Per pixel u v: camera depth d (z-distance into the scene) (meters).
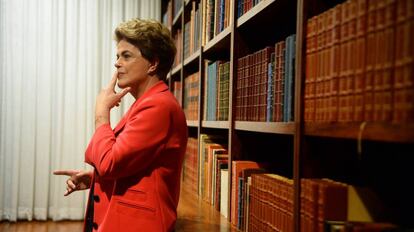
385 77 0.89
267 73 1.61
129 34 1.52
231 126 1.99
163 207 1.47
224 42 2.34
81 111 3.64
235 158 2.00
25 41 3.55
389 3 0.88
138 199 1.45
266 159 2.03
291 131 1.31
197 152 2.79
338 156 1.25
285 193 1.37
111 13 3.77
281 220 1.40
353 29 1.00
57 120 3.62
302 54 1.25
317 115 1.16
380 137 0.88
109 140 1.45
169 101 1.48
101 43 3.74
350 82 1.01
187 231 1.84
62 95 3.62
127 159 1.39
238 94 1.96
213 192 2.37
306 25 1.25
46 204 3.61
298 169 1.24
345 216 1.07
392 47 0.87
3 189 3.54
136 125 1.41
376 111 0.91
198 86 2.82
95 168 1.49
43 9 3.58
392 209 1.04
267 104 1.60
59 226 3.47
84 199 3.67
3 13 3.52
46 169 3.60
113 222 1.45
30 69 3.56
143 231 1.43
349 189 1.04
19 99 3.54
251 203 1.72
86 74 3.67
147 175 1.46
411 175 1.09
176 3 3.79
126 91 1.58
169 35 1.61
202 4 2.77
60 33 3.60
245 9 1.91
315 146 1.25
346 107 1.02
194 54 2.93
